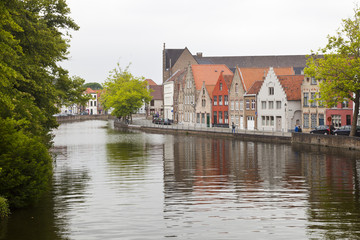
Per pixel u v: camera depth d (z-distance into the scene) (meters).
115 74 133.12
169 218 23.11
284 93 79.75
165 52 150.75
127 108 127.00
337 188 30.45
